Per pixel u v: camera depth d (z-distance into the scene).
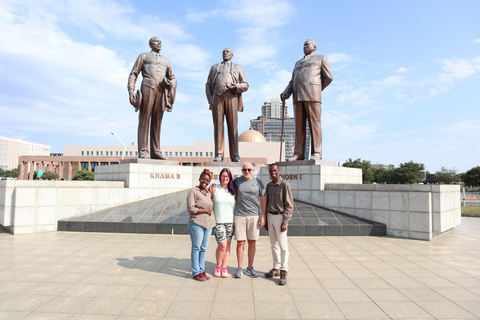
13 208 8.98
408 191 9.33
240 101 14.06
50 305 4.15
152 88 12.77
